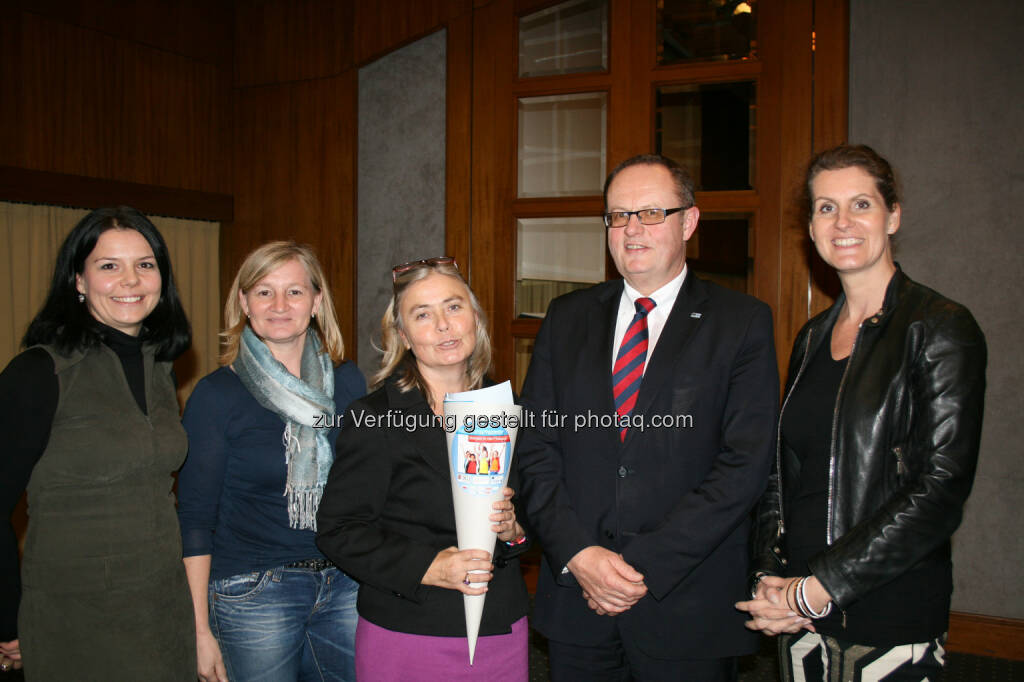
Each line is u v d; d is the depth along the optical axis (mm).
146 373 1781
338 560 1582
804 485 1718
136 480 1675
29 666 1564
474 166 4020
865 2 3346
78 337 1652
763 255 3496
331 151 4508
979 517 3264
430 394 1734
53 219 4156
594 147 3801
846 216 1679
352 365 2172
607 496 1852
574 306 2115
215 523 1859
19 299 4023
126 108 4371
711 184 3592
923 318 1591
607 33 3734
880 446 1585
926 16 3270
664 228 1856
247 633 1792
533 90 3865
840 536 1591
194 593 1788
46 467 1584
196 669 1780
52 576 1574
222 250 4910
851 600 1494
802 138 3430
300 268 1945
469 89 4023
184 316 1876
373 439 1638
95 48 4223
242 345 1921
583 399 1935
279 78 4688
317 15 4543
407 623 1579
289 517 1837
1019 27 3150
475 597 1538
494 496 1569
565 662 1901
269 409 1866
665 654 1757
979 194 3221
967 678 3016
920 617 1543
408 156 4258
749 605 1675
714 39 3564
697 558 1686
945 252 3281
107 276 1669
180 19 4602
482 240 4012
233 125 4848
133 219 1737
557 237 3887
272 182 4734
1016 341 3180
